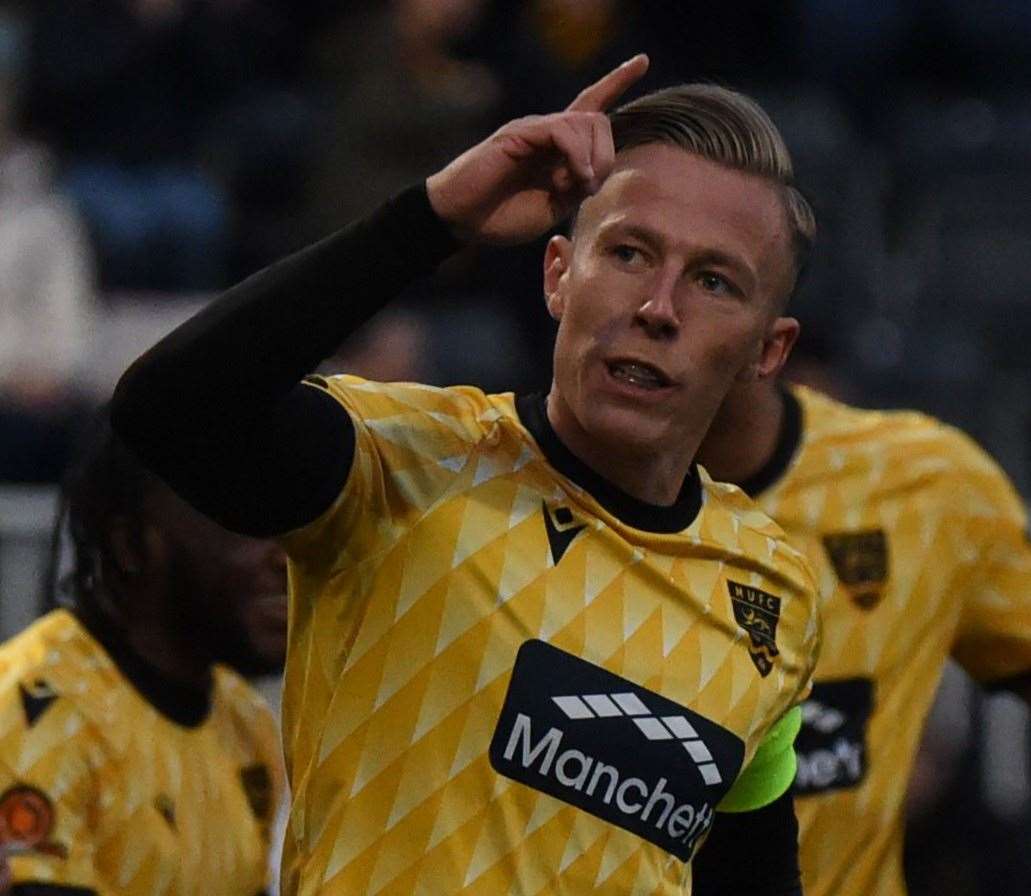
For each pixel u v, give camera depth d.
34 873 11.33
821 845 13.46
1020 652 14.48
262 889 13.16
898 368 29.39
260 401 8.14
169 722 12.41
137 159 31.22
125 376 8.27
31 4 31.64
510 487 9.08
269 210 31.55
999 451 28.69
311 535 8.67
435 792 8.70
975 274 31.81
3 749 11.52
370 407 8.99
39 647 12.09
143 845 11.98
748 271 9.06
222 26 32.25
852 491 13.82
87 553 12.31
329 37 31.34
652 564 9.27
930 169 32.78
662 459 9.28
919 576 13.92
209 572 12.27
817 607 10.07
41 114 31.14
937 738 20.14
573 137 8.16
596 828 8.89
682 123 9.18
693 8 34.00
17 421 25.97
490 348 28.14
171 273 29.56
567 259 9.52
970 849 20.45
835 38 34.25
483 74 28.97
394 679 8.77
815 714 13.53
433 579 8.82
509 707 8.78
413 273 8.33
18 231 26.55
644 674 9.09
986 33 35.09
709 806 9.29
